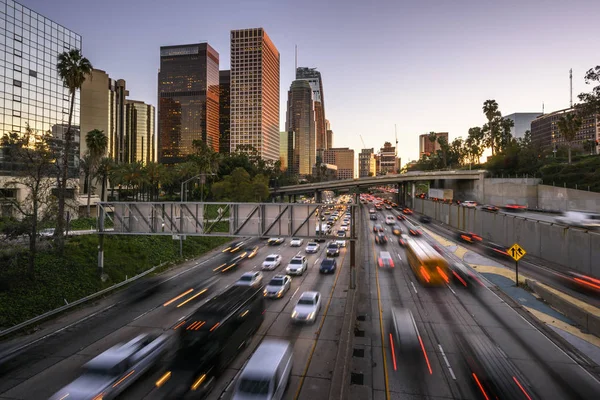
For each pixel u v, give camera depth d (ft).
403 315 73.15
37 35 198.70
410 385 46.80
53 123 207.21
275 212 91.91
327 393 45.16
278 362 44.75
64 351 59.52
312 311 70.13
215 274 114.11
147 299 88.43
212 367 50.75
